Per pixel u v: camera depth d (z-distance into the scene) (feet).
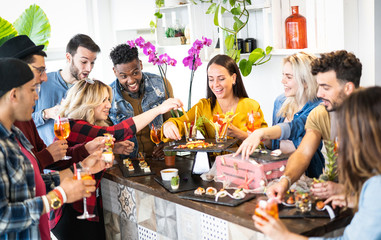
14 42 8.35
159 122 10.92
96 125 9.57
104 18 18.10
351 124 4.71
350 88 6.55
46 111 10.91
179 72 16.72
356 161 4.74
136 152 10.52
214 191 7.48
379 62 10.94
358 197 5.13
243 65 12.47
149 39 17.84
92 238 9.61
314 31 11.32
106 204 10.21
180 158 10.36
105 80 18.39
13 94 6.14
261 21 12.80
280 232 5.22
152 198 8.65
